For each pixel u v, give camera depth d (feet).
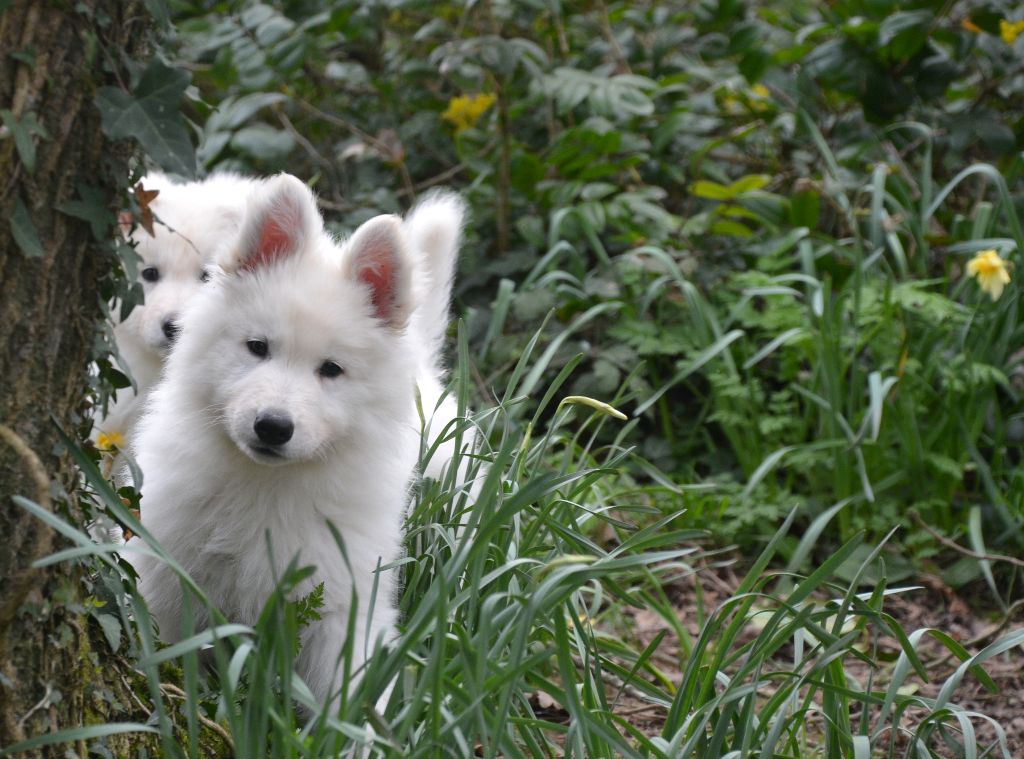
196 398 7.62
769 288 9.32
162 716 6.68
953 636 8.58
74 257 6.77
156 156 6.76
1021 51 9.98
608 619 8.50
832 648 7.06
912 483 9.11
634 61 10.88
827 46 10.13
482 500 7.17
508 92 10.32
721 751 7.07
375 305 7.73
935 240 9.64
